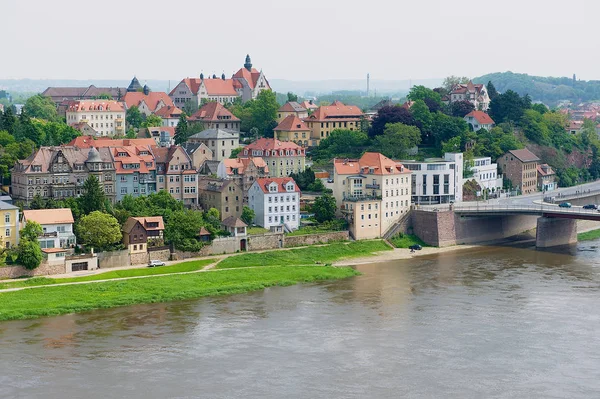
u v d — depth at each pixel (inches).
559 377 5757.9
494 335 6638.8
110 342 6461.6
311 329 6811.0
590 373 5831.7
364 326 6894.7
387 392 5482.3
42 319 7071.9
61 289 7775.6
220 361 6048.2
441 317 7150.6
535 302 7642.7
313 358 6112.2
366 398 5388.8
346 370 5871.1
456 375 5782.5
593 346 6378.0
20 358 6077.8
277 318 7145.7
